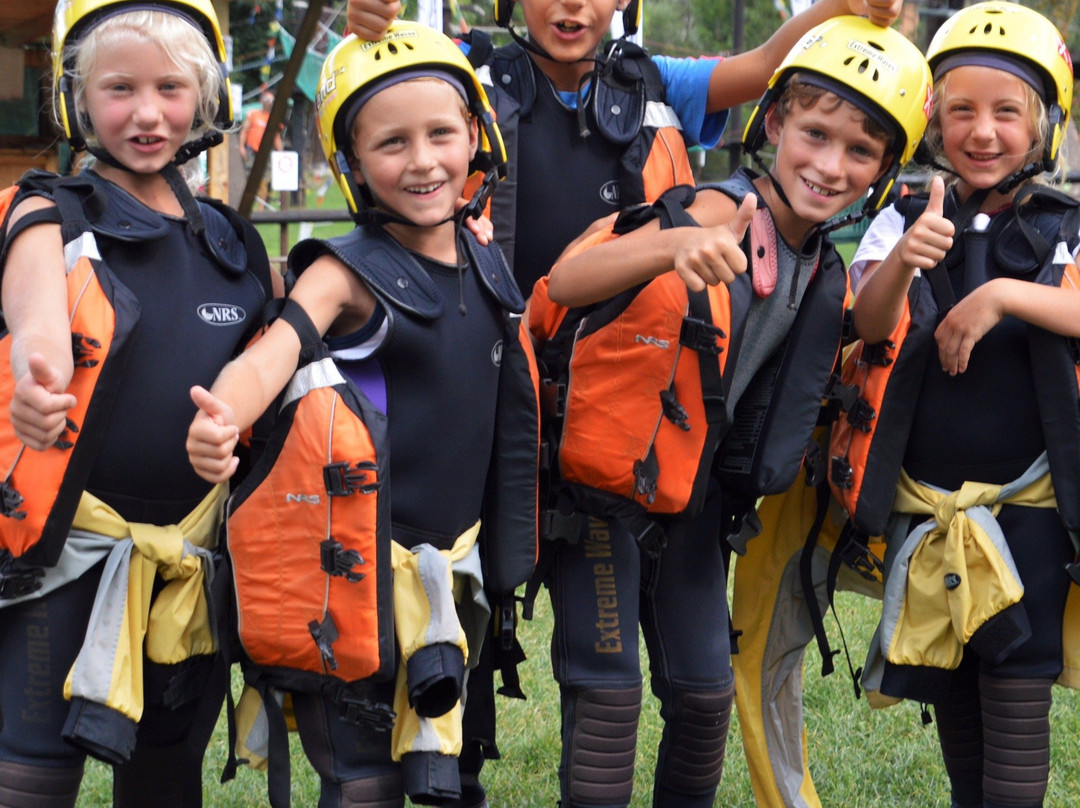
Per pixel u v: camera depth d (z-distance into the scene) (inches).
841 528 128.0
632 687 116.4
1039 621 117.8
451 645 99.2
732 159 462.6
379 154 100.3
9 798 96.8
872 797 148.5
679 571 121.3
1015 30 115.7
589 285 108.6
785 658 132.5
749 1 799.1
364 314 101.3
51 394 85.9
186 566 101.0
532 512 109.5
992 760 119.6
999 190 118.3
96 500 99.0
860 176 110.3
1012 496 118.0
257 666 100.8
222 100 105.6
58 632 98.3
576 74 130.0
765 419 117.5
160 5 100.7
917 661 118.8
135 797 111.1
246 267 107.0
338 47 102.9
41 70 273.0
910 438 120.7
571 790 116.1
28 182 99.0
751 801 148.3
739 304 112.0
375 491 96.1
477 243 107.6
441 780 100.0
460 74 102.8
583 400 114.6
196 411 101.5
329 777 101.3
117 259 99.6
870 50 108.2
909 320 117.6
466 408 103.8
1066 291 113.7
